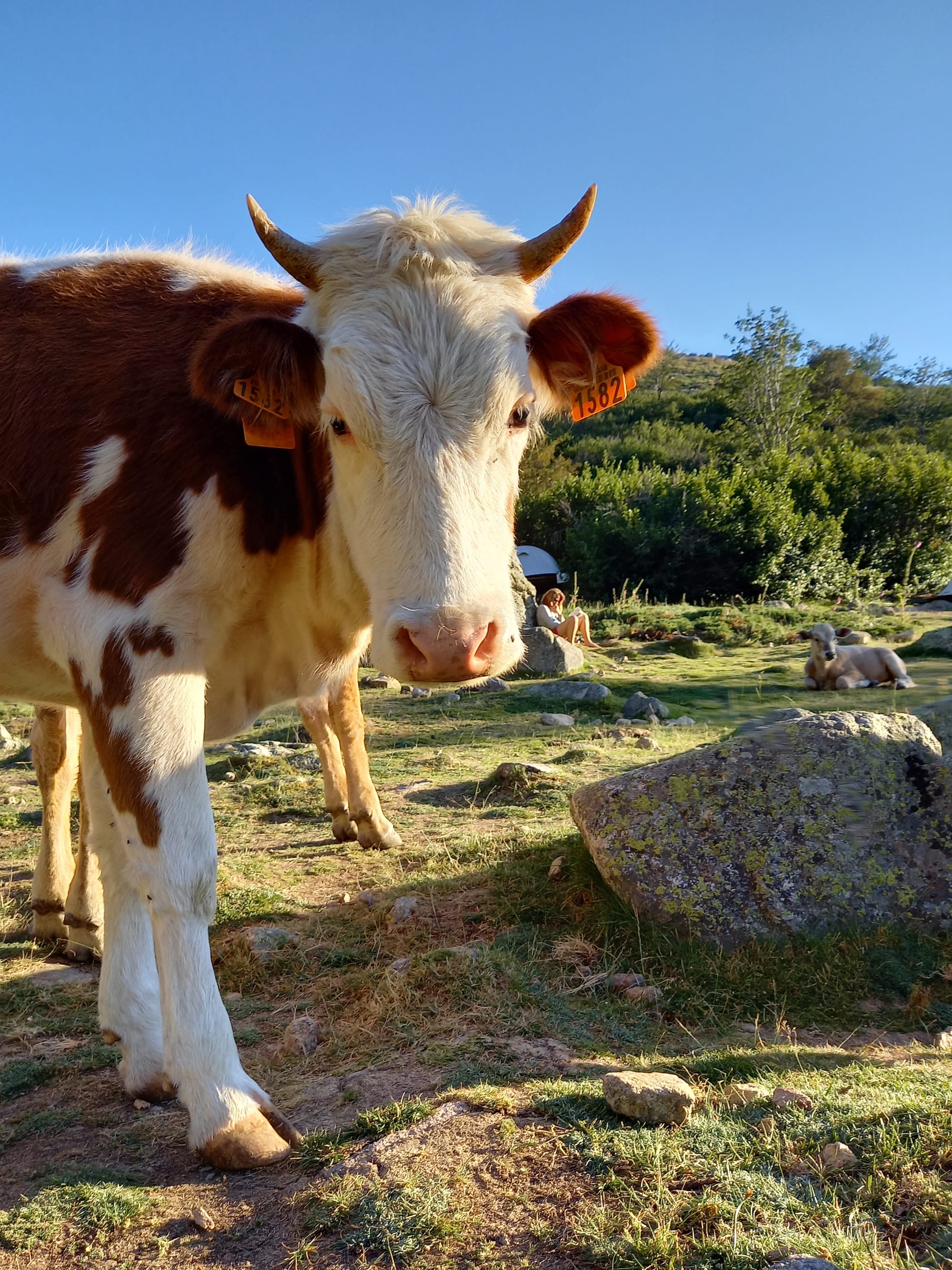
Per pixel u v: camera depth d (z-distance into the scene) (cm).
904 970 157
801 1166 100
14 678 139
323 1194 103
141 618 120
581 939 166
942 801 178
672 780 180
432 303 117
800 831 174
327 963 168
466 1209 98
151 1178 112
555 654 607
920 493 1409
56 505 125
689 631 890
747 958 160
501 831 246
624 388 137
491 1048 132
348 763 244
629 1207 95
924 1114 106
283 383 117
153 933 117
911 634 756
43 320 133
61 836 191
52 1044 146
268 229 123
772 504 1311
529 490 1719
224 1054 114
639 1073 115
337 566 132
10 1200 109
